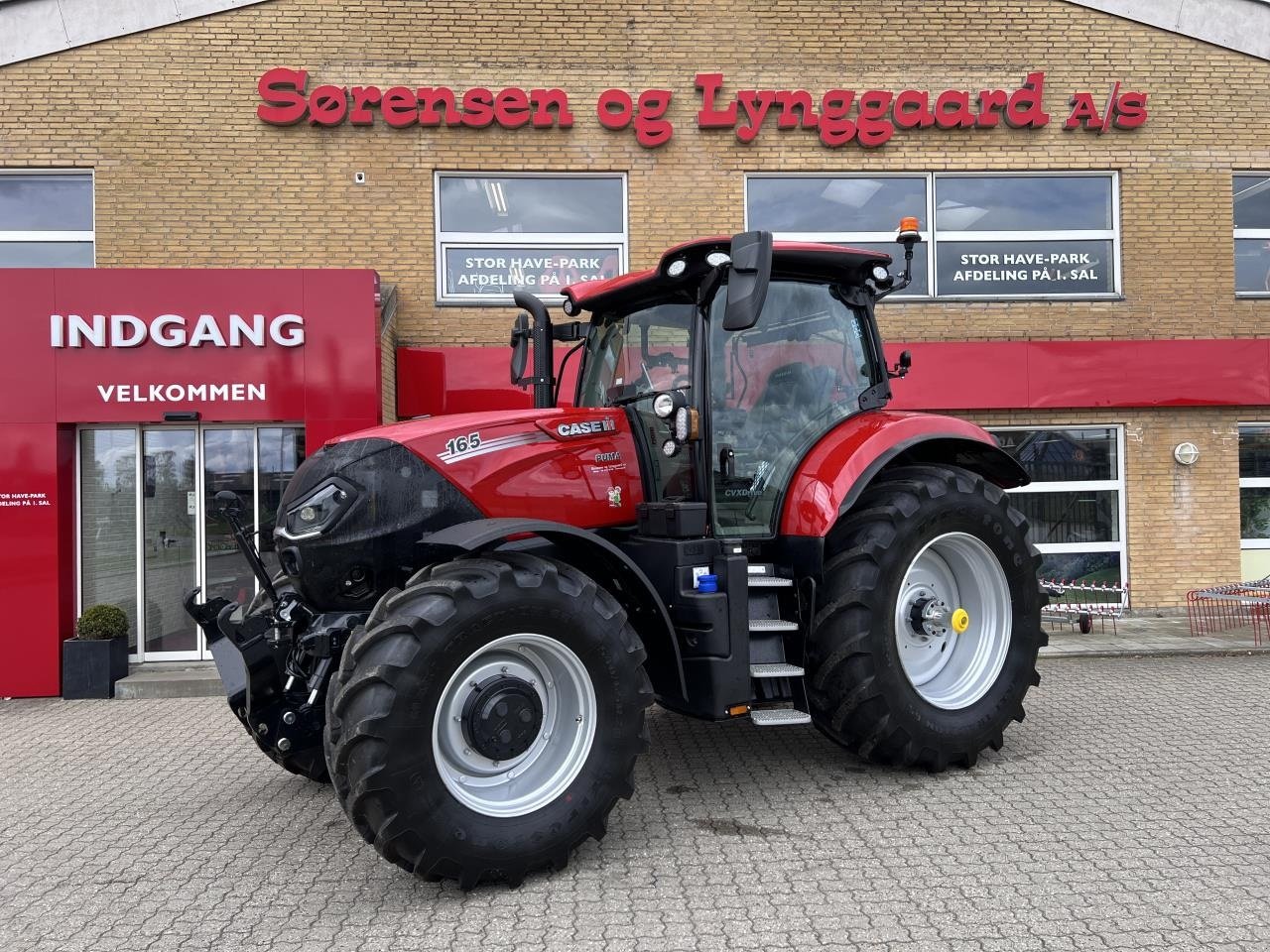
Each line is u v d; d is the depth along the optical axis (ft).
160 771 16.87
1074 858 11.41
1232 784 14.16
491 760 11.21
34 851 12.80
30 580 24.38
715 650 12.76
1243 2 31.78
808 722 13.37
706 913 10.14
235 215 29.09
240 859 12.32
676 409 13.50
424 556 12.66
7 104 28.48
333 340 25.68
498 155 30.01
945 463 17.46
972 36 31.22
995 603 15.72
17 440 24.66
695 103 30.58
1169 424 31.45
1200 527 31.50
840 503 14.08
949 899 10.32
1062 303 31.24
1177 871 10.96
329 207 29.45
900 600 14.94
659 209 30.53
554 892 10.86
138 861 12.34
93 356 24.99
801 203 31.27
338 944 9.72
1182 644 26.68
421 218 29.73
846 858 11.58
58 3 28.37
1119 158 31.63
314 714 12.97
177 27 28.91
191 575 26.84
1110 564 31.58
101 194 28.71
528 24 30.09
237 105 29.07
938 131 31.27
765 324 15.20
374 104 29.53
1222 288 31.76
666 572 13.29
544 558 12.07
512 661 11.56
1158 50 31.68
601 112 30.14
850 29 30.94
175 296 25.17
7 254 28.91
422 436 12.81
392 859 10.51
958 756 14.84
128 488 26.48
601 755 11.54
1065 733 17.34
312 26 29.35
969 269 31.63
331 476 12.59
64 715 21.99
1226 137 31.89
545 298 30.50
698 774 15.23
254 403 25.49
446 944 9.62
